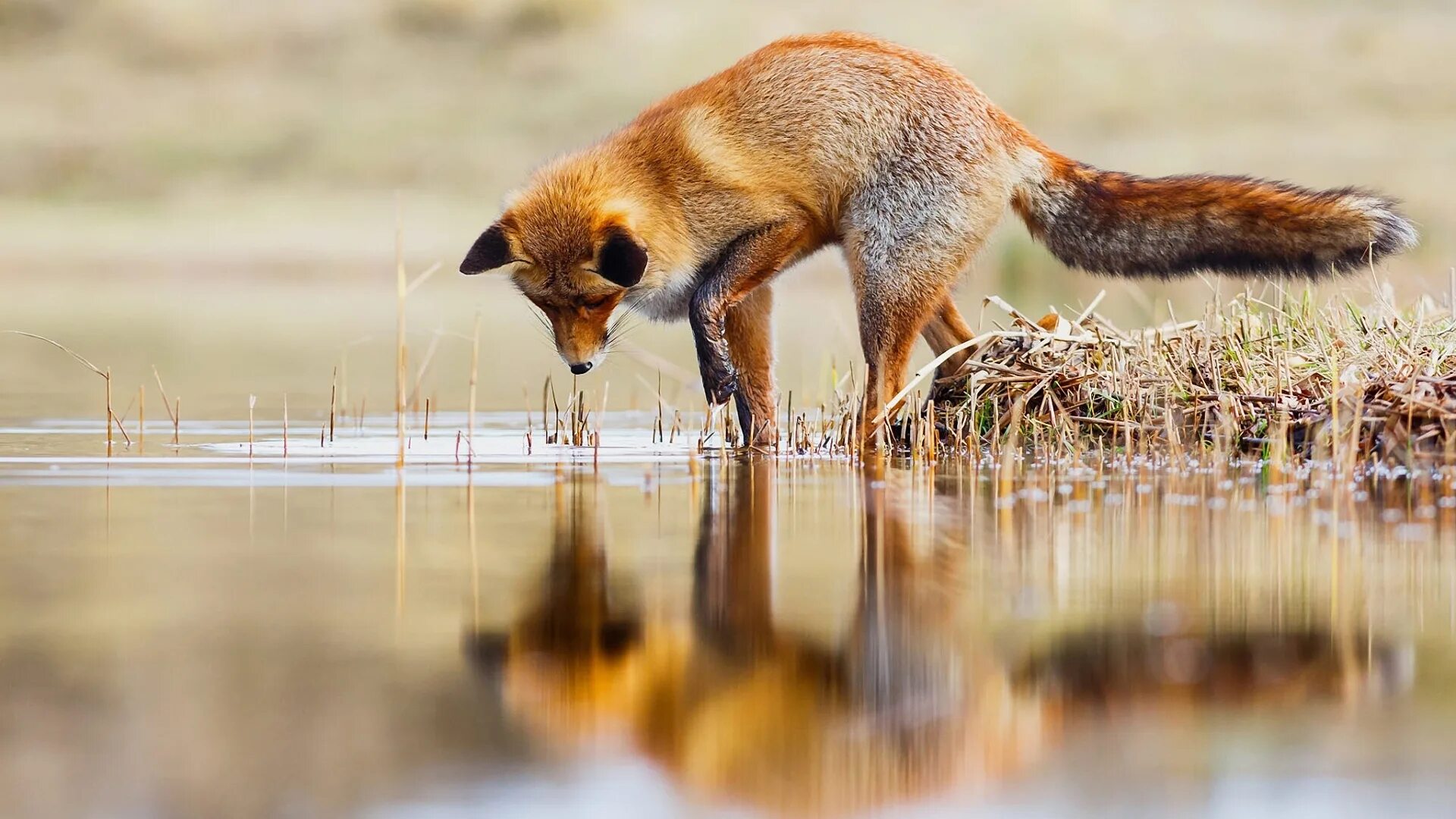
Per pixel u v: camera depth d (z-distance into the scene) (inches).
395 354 969.5
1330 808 174.4
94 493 409.1
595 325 542.3
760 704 212.8
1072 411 509.0
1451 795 179.0
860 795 180.9
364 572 299.1
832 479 442.9
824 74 520.1
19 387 765.3
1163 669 228.1
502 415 653.9
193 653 237.1
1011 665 230.1
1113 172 530.9
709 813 173.9
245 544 330.0
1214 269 531.5
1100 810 176.1
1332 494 399.2
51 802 175.0
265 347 971.3
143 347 954.7
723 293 529.0
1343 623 254.7
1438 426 443.8
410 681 223.0
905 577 293.7
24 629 252.2
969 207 512.7
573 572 299.4
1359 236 506.9
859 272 523.2
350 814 172.7
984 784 182.2
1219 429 472.1
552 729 201.5
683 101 534.3
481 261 516.4
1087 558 311.3
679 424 582.6
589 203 517.3
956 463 481.1
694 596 276.7
